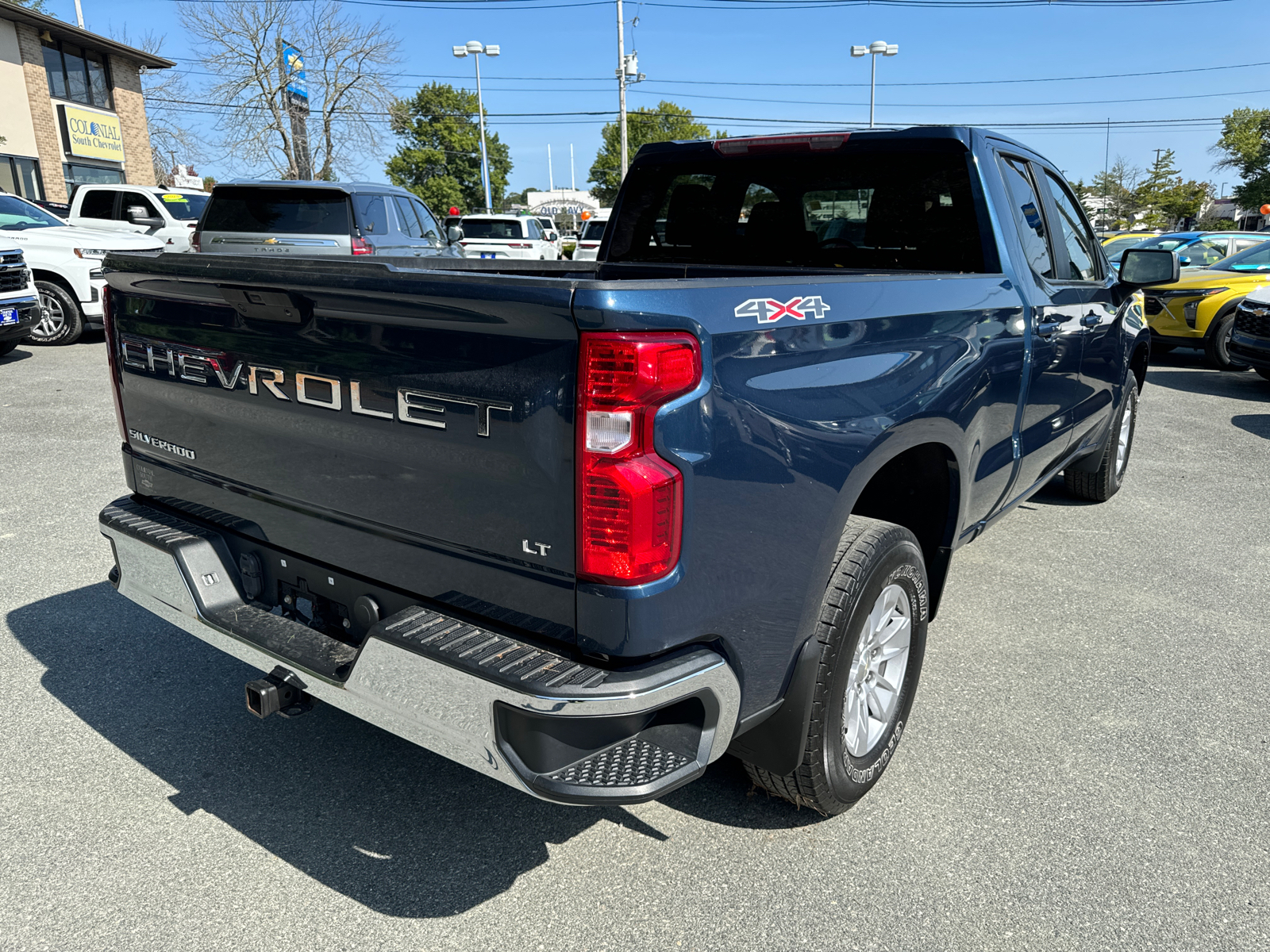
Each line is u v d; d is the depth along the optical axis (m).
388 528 2.14
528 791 1.87
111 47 26.34
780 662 2.21
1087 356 4.19
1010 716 3.23
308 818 2.63
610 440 1.73
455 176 84.88
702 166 3.98
